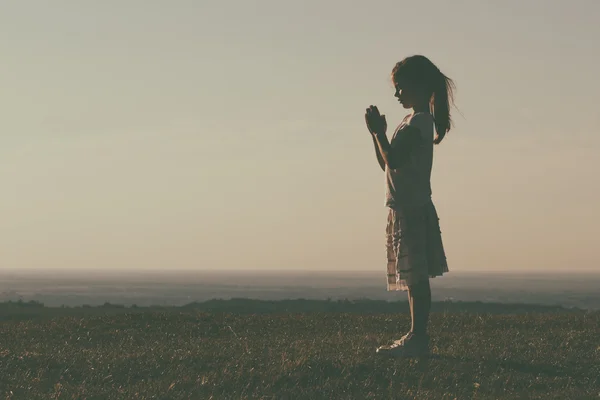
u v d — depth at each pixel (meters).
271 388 5.98
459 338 9.15
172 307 24.92
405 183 6.90
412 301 7.19
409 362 6.77
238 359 7.19
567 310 24.84
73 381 6.37
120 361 7.12
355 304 28.17
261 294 142.38
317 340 9.06
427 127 6.85
